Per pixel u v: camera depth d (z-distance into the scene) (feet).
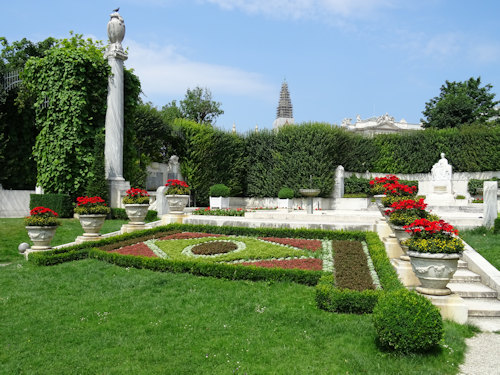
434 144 120.06
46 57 66.23
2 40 80.79
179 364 18.39
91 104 66.64
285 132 103.86
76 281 31.58
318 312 23.91
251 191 107.65
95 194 62.90
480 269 29.91
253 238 41.42
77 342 20.94
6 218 61.31
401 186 38.86
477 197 104.63
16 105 69.31
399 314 18.49
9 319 24.16
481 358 18.69
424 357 18.17
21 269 35.55
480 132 115.14
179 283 29.63
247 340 20.66
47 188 64.69
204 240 41.42
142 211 49.83
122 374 17.57
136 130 88.28
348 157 118.62
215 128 102.83
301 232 40.81
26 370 18.12
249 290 27.66
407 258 29.68
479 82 161.58
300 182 99.66
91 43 73.56
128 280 30.91
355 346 19.70
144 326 22.71
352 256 33.40
